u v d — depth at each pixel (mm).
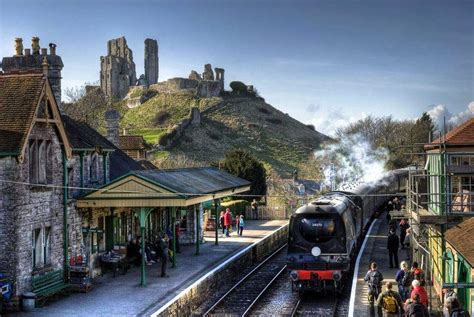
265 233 43750
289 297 25703
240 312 22984
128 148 53531
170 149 111062
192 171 36312
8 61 31250
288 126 146875
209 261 31594
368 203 43750
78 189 26312
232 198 57781
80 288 24172
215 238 39062
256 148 123750
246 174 58344
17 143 21438
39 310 21312
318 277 24625
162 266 27484
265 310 23312
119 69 154875
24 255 21844
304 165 107125
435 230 23438
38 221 22891
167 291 24375
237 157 59250
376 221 48500
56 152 24438
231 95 157875
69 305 22078
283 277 30594
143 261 25547
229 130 132250
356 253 32406
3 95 23141
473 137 22406
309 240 25016
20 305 21266
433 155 25250
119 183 25984
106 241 29156
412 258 27828
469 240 17734
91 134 31500
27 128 21906
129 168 36188
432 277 24797
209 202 40312
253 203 54156
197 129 124938
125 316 20438
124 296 23516
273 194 65562
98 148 28609
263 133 134625
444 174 21328
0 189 21344
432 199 25594
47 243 23797
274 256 38219
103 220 28812
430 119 83375
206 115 138375
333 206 25234
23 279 21703
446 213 21328
